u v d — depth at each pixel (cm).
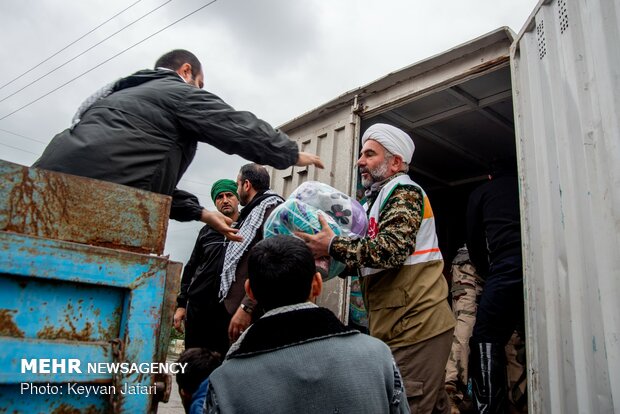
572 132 207
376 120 414
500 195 326
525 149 262
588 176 190
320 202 244
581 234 195
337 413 120
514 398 303
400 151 261
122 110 192
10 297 120
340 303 346
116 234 142
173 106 199
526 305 244
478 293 341
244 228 280
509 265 296
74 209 135
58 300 127
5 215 123
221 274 285
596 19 192
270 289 140
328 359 126
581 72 203
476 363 285
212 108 201
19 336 120
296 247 143
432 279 231
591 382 183
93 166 180
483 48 316
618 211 170
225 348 288
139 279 138
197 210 210
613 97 177
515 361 311
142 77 212
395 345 228
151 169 192
